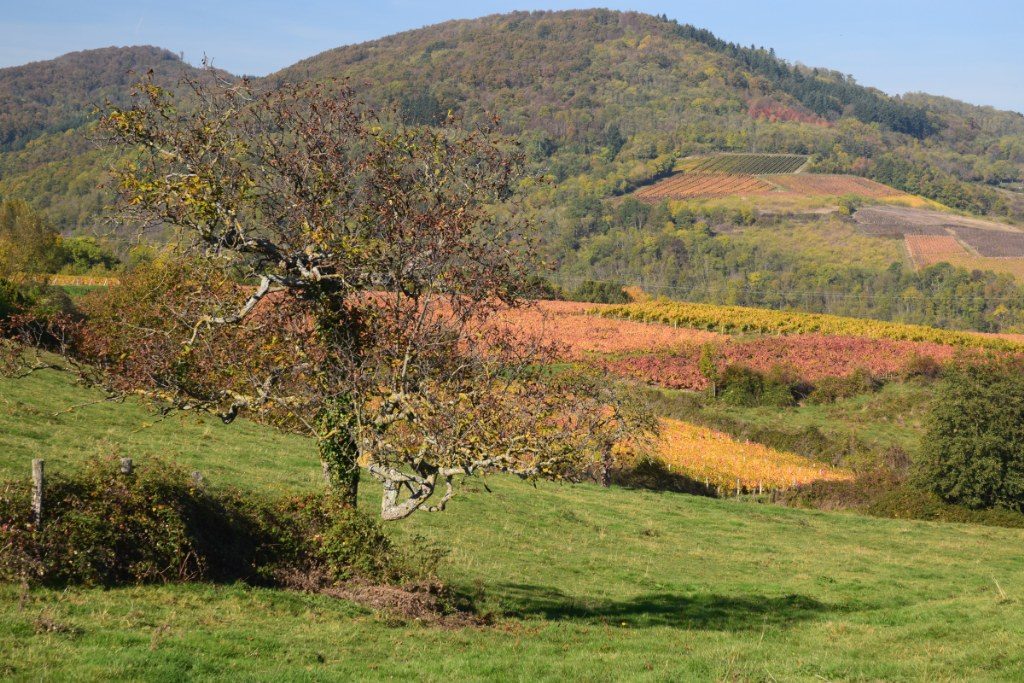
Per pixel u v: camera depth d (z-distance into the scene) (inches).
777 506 2103.8
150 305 762.2
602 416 732.0
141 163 715.4
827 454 2938.0
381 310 751.1
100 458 776.9
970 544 1765.5
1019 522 2161.7
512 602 893.8
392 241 721.6
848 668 665.6
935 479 2317.9
